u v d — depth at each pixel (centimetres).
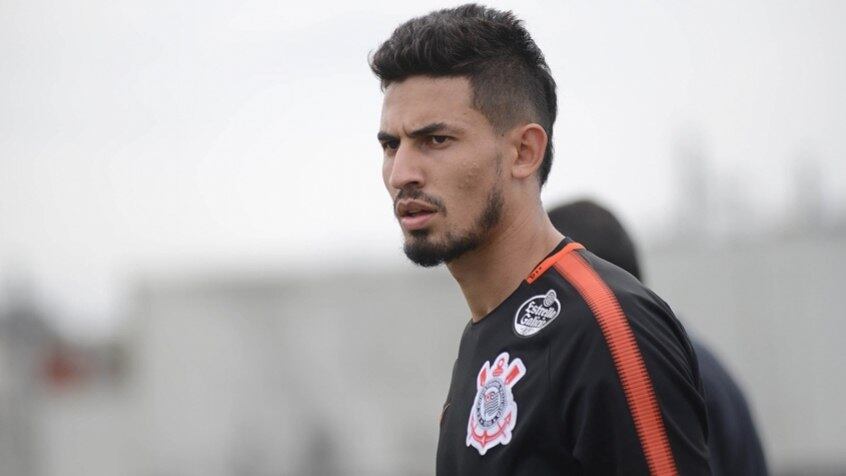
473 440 874
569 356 830
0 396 2964
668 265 2733
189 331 2731
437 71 883
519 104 902
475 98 881
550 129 937
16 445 2912
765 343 2667
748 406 1238
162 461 2709
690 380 854
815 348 2648
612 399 810
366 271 2686
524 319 877
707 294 2711
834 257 2648
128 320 2766
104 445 2830
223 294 2736
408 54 886
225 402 2694
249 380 2691
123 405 2800
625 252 1312
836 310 2652
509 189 895
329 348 2683
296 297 2708
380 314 2664
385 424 2623
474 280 916
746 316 2688
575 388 820
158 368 2725
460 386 920
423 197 877
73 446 2859
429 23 898
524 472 838
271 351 2695
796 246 2680
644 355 819
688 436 824
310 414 2661
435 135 878
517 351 864
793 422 2638
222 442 2681
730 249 2712
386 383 2633
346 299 2684
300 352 2688
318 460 2636
